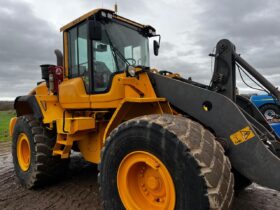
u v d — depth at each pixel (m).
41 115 4.53
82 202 3.87
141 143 2.70
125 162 2.87
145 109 3.53
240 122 2.72
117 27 4.02
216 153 2.44
